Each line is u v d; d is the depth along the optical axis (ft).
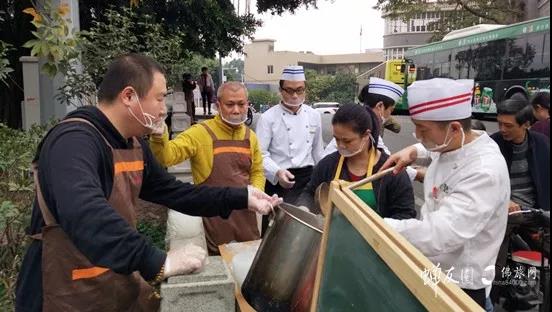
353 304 4.44
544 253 9.92
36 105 23.58
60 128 5.90
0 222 9.96
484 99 51.34
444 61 59.82
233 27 43.75
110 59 18.98
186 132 11.07
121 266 5.17
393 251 3.75
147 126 6.30
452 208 6.43
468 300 3.07
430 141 6.89
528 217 9.97
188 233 9.95
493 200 6.42
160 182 7.54
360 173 9.20
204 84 60.59
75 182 5.36
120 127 6.29
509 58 47.65
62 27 14.62
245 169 11.46
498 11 67.51
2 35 30.22
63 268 5.98
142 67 6.18
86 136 5.80
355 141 8.82
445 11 75.56
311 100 181.37
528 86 44.83
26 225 10.57
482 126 12.21
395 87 12.50
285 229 6.60
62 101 18.88
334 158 9.65
